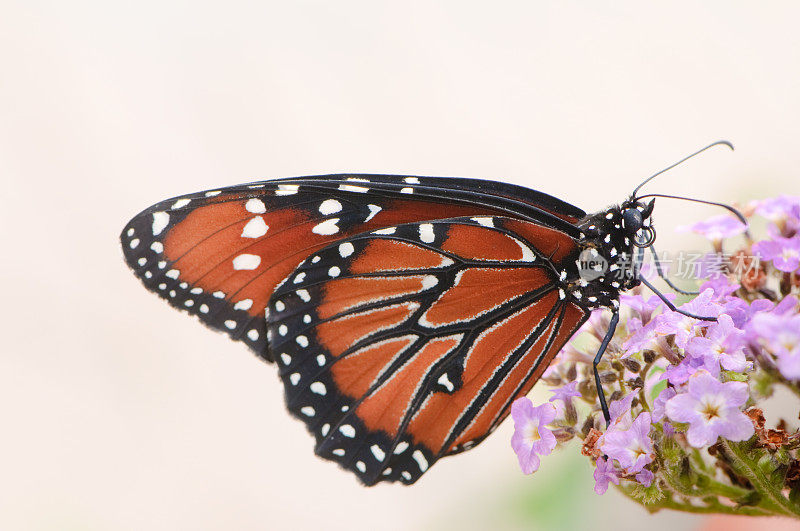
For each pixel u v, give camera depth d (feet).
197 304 1.01
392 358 1.01
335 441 1.01
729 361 0.97
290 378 1.01
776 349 0.95
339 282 1.01
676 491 0.99
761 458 0.98
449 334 1.01
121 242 1.00
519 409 1.00
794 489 0.98
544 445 0.99
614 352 1.01
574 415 1.00
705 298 0.99
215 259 1.01
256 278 1.01
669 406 0.97
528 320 1.01
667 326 0.99
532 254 1.01
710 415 0.97
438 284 1.01
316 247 1.01
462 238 1.01
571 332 1.01
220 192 1.01
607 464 0.99
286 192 1.01
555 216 1.00
